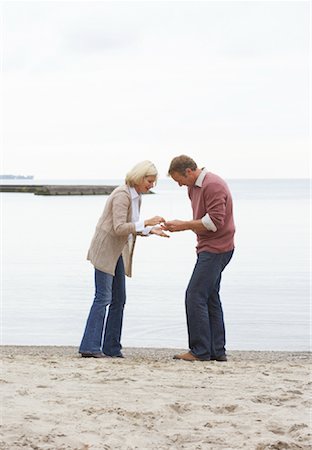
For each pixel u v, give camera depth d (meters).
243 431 4.30
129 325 10.46
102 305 7.25
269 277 16.39
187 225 6.99
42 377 5.67
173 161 7.12
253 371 6.21
